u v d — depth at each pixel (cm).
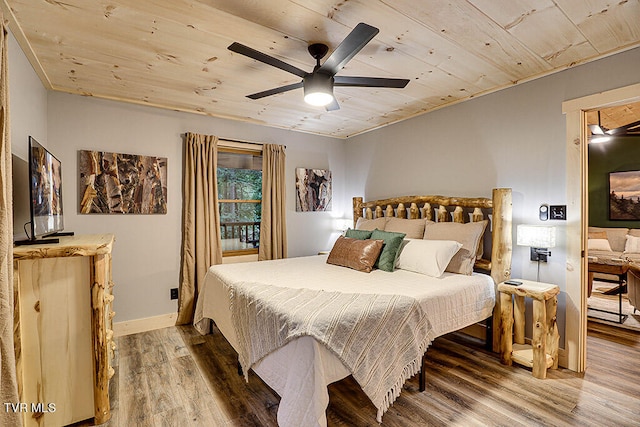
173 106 343
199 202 354
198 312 316
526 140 275
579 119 243
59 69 249
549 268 260
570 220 247
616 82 224
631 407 197
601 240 550
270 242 413
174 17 182
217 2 168
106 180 313
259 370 189
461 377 235
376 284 245
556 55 232
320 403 146
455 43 214
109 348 214
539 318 233
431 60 239
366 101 330
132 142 329
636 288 347
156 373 245
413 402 204
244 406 203
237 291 233
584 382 227
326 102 215
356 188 473
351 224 451
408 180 387
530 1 170
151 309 338
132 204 326
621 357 267
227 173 405
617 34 203
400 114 375
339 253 319
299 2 169
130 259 328
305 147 458
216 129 381
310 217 463
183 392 219
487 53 228
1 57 131
